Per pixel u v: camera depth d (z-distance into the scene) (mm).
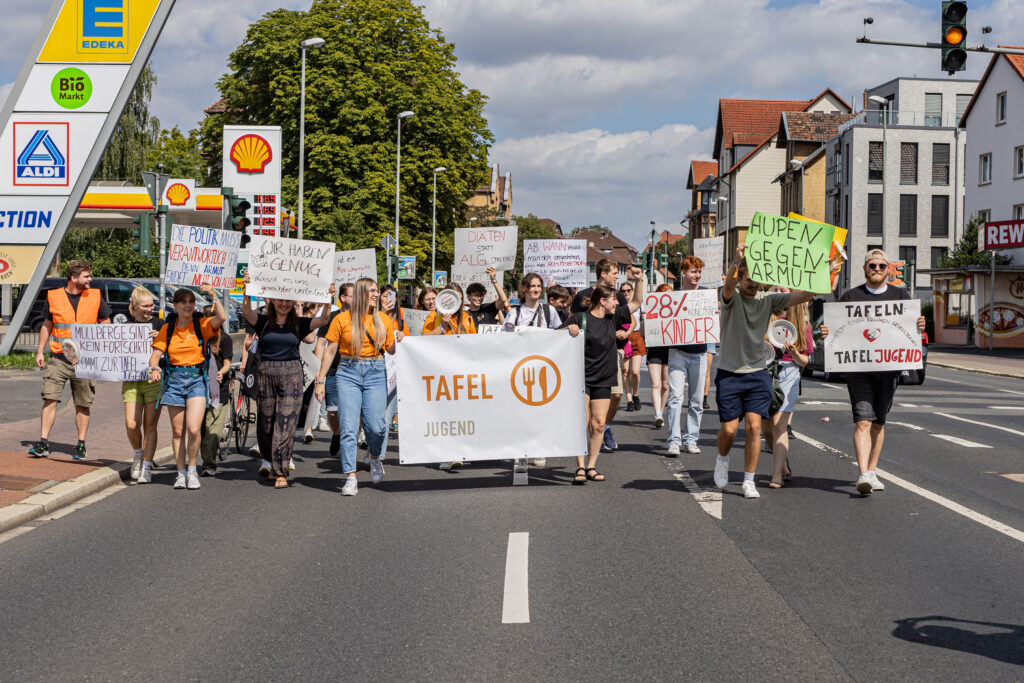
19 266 23219
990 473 10961
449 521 8391
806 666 4863
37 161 22859
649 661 4949
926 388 25172
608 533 7832
